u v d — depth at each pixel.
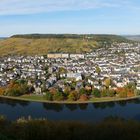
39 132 136.12
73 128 146.12
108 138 137.25
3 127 139.25
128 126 147.88
